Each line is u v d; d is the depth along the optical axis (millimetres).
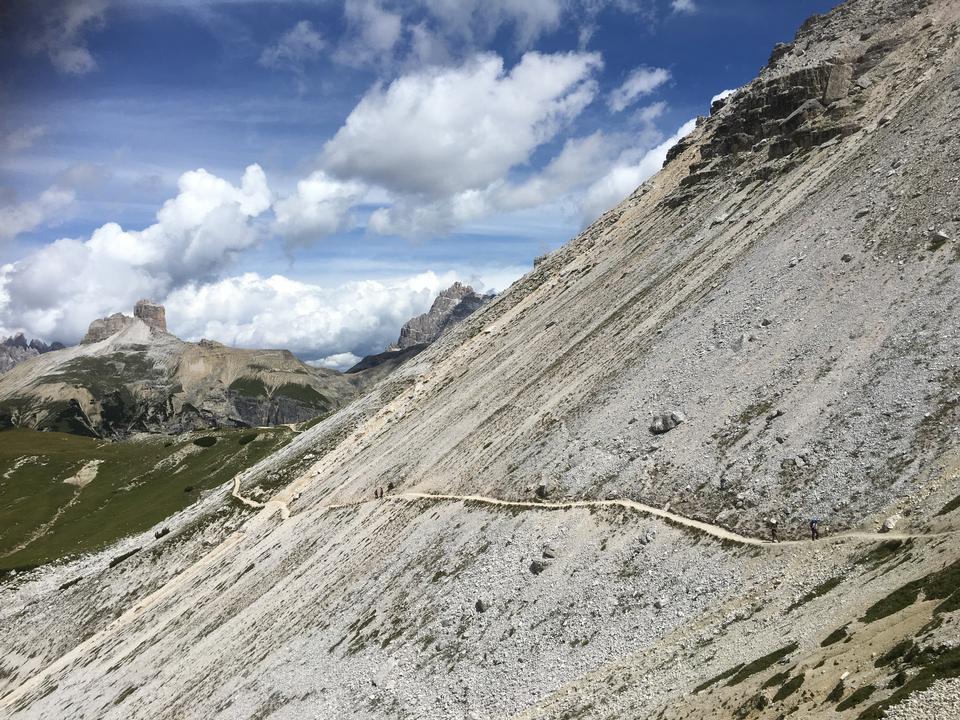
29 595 162125
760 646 34031
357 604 72938
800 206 88312
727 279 83938
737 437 56812
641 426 67688
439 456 100312
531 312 146250
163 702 80562
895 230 66125
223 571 118375
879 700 23641
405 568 73312
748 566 44406
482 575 61938
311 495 131125
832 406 52219
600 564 54062
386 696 54719
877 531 39906
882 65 117750
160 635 104688
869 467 45219
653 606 46812
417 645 58750
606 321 104375
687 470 57406
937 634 25078
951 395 45250
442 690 51906
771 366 61625
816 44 142250
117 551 171375
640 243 133250
